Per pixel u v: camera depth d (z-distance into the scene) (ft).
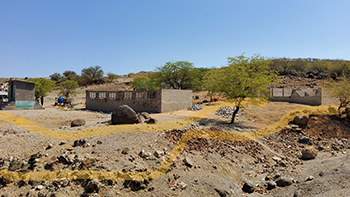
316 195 24.56
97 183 22.56
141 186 23.79
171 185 25.05
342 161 31.65
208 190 24.79
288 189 28.30
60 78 301.84
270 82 56.85
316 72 179.73
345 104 62.18
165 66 139.64
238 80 57.57
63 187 22.47
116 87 230.68
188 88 146.10
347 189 22.95
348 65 165.58
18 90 86.28
